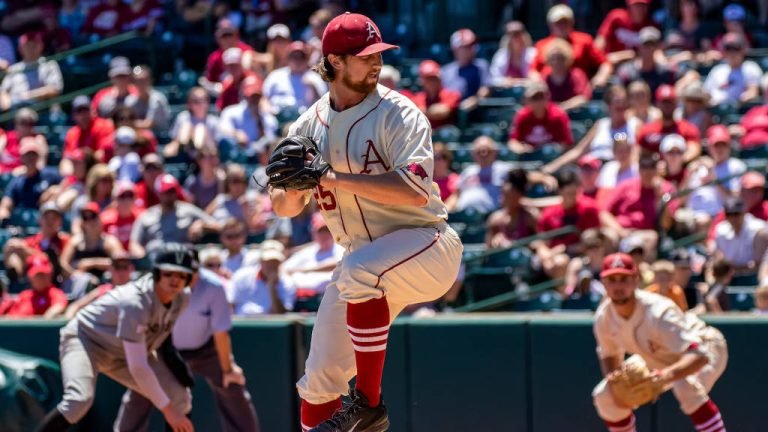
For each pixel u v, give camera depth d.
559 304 31.09
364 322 14.38
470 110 42.72
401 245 14.33
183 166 41.53
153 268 23.58
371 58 14.11
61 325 27.09
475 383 25.69
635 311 22.58
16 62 52.34
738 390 24.62
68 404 23.52
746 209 32.91
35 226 39.81
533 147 39.34
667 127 36.81
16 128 43.88
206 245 35.66
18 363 26.31
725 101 41.25
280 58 45.53
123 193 36.16
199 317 25.42
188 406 24.83
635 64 42.00
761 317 24.72
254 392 26.48
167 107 44.75
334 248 32.34
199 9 52.44
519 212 34.31
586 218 33.38
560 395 25.33
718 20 48.09
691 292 29.88
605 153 37.66
